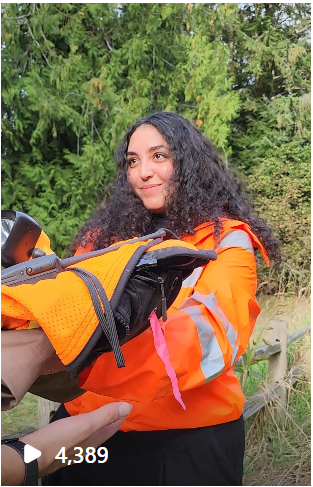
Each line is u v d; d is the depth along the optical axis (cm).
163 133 123
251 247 111
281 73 592
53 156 561
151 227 133
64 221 524
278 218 511
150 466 105
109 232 141
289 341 300
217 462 105
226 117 515
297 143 545
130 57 516
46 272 76
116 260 78
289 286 419
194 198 120
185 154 124
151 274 79
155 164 122
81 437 73
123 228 135
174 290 87
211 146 139
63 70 498
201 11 536
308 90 570
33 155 527
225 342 90
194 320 88
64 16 523
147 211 133
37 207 525
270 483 220
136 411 103
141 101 512
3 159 523
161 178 122
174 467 104
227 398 107
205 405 105
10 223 82
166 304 86
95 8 511
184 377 84
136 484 105
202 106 514
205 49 520
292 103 562
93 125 525
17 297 70
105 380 82
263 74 579
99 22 522
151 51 536
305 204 517
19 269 75
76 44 523
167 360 79
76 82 515
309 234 502
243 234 112
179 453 104
